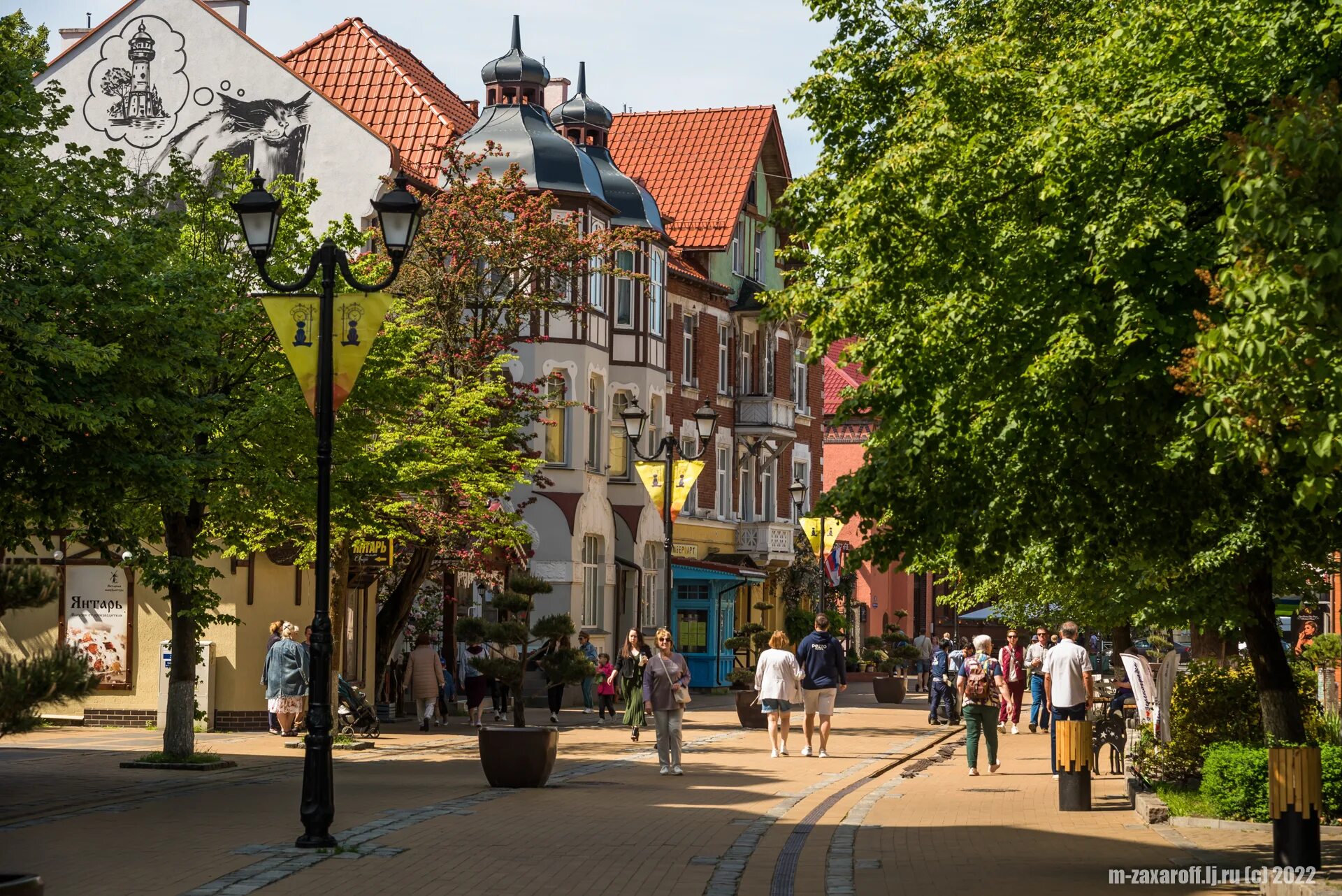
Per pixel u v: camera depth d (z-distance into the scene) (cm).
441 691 3180
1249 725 1791
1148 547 1312
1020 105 1320
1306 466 1030
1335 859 1270
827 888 1199
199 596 2111
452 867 1284
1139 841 1457
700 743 2792
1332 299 848
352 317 1499
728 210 5319
